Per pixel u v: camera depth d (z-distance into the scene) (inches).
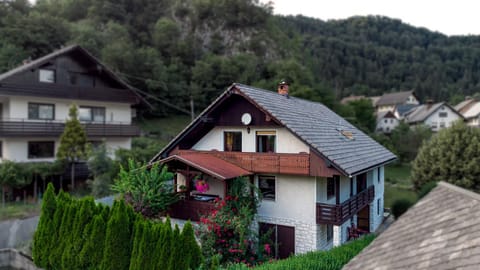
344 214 563.2
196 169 583.8
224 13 2509.8
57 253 428.1
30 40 1419.8
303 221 567.8
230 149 644.1
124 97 1130.7
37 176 863.7
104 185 798.5
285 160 555.8
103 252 394.9
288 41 2741.1
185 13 2495.1
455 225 191.9
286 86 778.2
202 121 623.2
